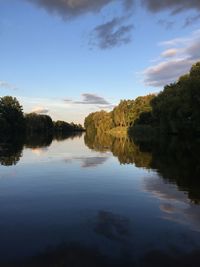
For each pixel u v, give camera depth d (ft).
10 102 443.32
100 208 47.47
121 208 47.42
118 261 30.42
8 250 32.55
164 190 59.52
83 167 90.27
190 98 197.47
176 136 255.91
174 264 29.91
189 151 132.16
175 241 34.88
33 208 47.39
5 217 42.88
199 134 228.22
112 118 528.63
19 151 140.77
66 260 30.63
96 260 30.63
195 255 31.58
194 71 218.18
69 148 165.58
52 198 53.57
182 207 47.96
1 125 391.65
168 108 235.40
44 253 31.94
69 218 42.57
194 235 36.52
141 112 412.98
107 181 68.59
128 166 91.56
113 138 296.51
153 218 42.63
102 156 121.49
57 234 36.73
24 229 38.29
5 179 70.69
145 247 33.30
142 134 350.84
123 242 34.58
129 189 60.49
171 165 91.45
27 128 534.37
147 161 102.17
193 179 69.92
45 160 106.93
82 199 52.95
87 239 35.27
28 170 83.97
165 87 290.15
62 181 68.59
